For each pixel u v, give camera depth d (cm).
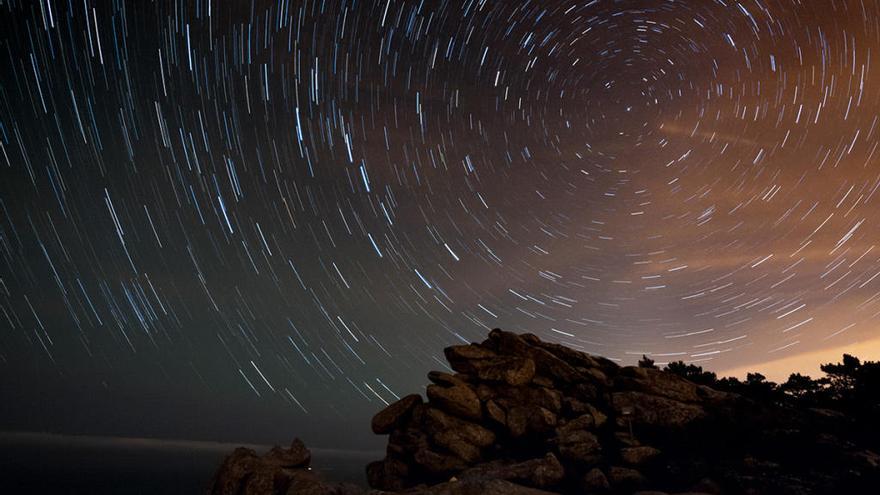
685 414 2720
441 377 3072
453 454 2772
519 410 2908
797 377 3062
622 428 2753
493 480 2236
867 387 2788
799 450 2341
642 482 2338
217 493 2325
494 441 2852
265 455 2528
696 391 2930
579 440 2633
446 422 2897
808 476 2139
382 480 2873
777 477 2130
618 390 3011
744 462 2281
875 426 2516
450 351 3250
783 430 2464
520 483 2364
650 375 3016
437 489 2167
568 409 2906
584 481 2364
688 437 2616
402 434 2998
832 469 2180
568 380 3066
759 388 3009
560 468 2422
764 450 2414
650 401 2809
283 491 2280
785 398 2925
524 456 2755
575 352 3244
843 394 2864
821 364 3017
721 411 2742
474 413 2930
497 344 3338
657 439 2689
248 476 2348
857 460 2189
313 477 2381
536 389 3016
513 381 3022
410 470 2839
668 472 2362
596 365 3216
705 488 2177
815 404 2859
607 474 2414
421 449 2800
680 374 3356
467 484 2203
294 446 2634
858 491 1956
